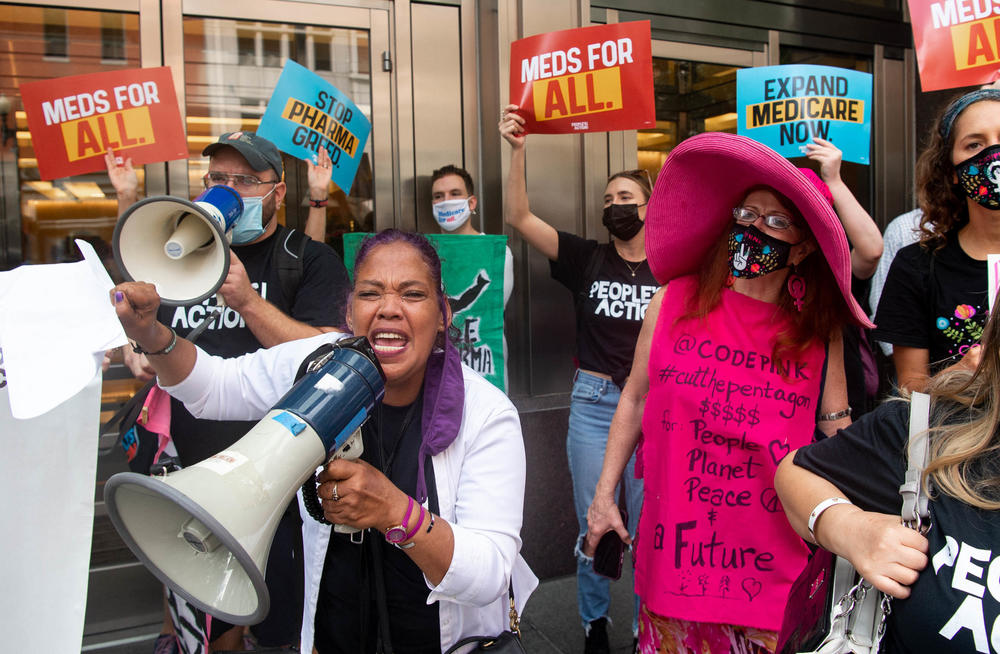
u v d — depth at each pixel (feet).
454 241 10.72
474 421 4.69
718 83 14.43
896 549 3.28
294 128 10.33
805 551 5.60
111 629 9.86
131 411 6.73
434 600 4.21
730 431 5.71
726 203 5.97
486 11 12.83
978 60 9.53
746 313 5.87
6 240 11.28
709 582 5.73
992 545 3.08
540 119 9.98
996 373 3.26
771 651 5.58
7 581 2.95
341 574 4.73
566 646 9.61
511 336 13.03
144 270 4.78
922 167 7.36
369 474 3.79
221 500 2.97
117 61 11.52
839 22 15.23
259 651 5.77
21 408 2.80
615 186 10.00
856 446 3.83
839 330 5.80
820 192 5.66
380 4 12.60
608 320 9.87
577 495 9.92
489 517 4.50
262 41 12.10
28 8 11.07
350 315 5.08
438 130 13.02
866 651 3.49
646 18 13.60
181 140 9.13
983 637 2.98
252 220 7.32
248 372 5.17
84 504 3.00
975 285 6.89
